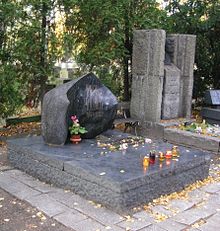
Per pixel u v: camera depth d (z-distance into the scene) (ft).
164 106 27.53
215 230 12.88
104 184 14.26
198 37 36.35
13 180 17.12
